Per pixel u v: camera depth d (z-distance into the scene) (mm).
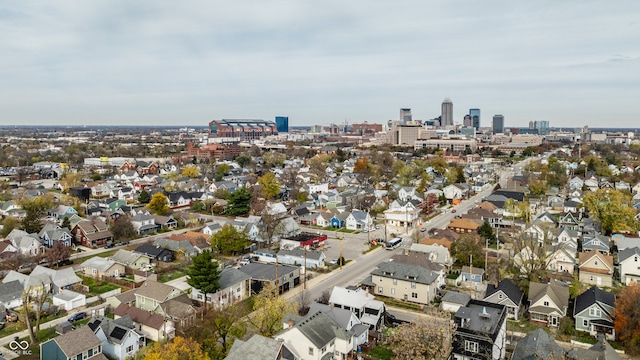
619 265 82500
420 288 69938
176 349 44938
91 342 50094
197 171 198875
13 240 94375
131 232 105062
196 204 138000
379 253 95688
